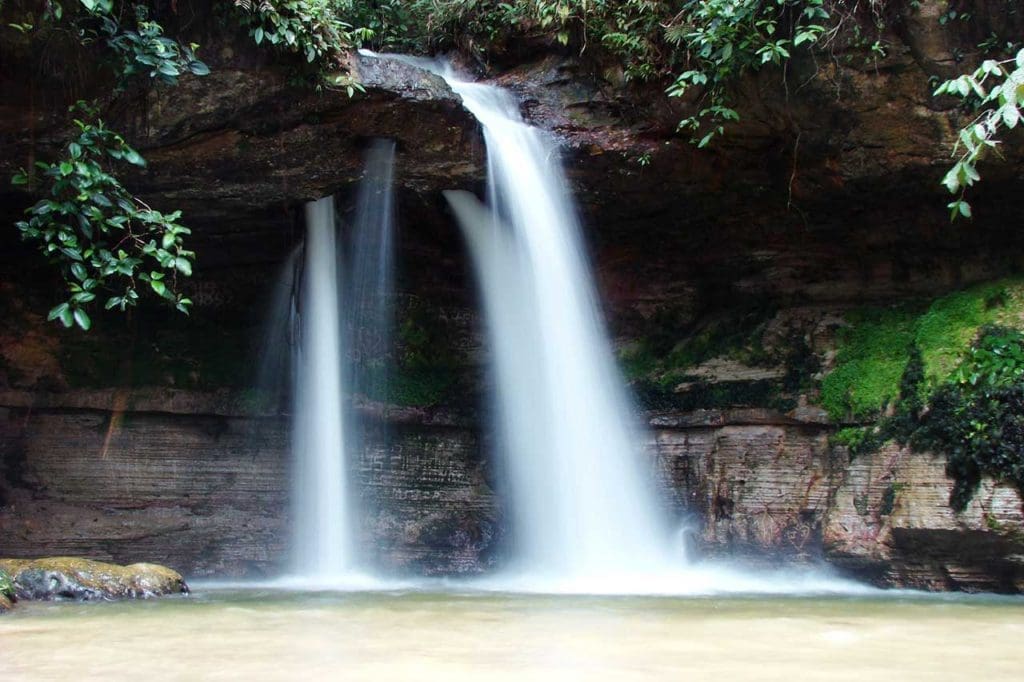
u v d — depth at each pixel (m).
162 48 8.92
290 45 9.28
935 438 9.88
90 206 9.09
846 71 9.88
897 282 11.73
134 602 8.48
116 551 11.47
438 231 11.91
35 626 6.80
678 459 11.87
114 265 9.15
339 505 12.04
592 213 11.60
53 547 11.30
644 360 12.57
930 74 9.76
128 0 9.22
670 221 11.84
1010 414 9.42
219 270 12.41
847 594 9.53
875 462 10.39
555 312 11.27
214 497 11.88
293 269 12.13
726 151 10.80
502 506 12.07
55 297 11.89
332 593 9.59
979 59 9.61
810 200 11.12
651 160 10.81
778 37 9.97
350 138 10.09
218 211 10.98
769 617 7.43
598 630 6.64
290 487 11.99
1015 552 9.21
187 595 9.20
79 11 8.87
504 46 11.66
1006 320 10.44
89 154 9.29
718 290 12.66
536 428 11.71
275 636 6.33
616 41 10.59
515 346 11.84
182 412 11.88
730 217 11.74
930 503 9.70
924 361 10.52
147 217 9.28
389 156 10.40
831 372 11.30
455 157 10.43
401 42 12.59
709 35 9.91
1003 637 6.43
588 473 11.48
